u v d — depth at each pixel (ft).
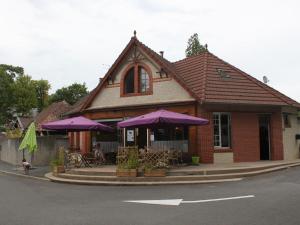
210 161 71.36
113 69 83.05
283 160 76.69
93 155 76.74
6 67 199.62
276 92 82.79
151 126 65.82
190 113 73.41
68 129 73.05
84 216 33.91
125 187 53.62
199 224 29.43
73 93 214.07
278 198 37.73
